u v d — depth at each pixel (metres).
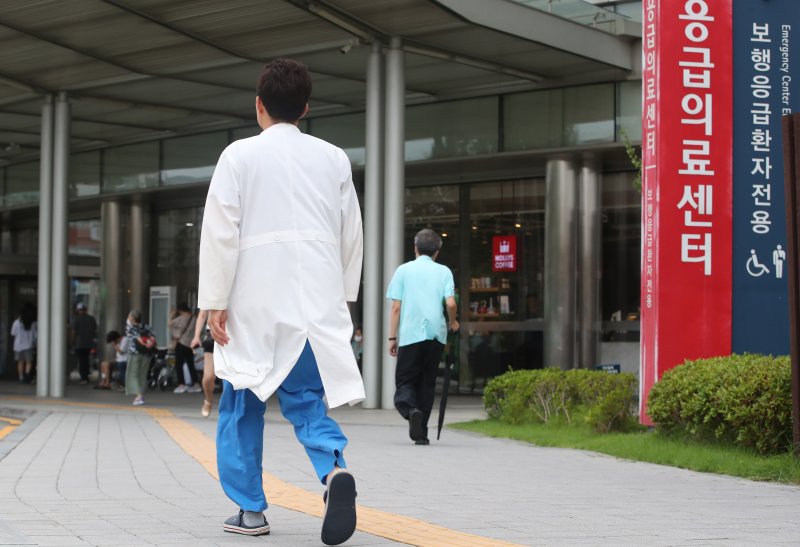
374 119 22.16
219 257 5.99
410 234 28.81
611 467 10.71
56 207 26.56
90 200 33.56
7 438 14.14
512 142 25.66
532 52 22.56
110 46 22.17
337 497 5.46
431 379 13.48
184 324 30.11
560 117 25.11
